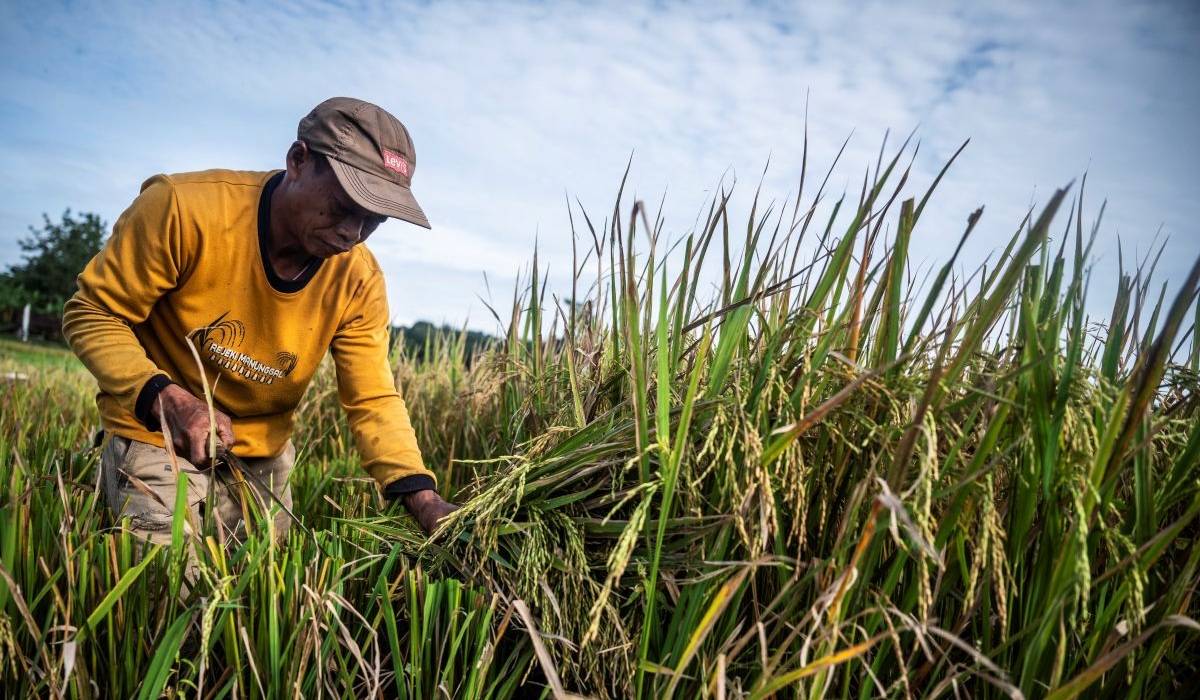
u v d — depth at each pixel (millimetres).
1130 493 1636
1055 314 1431
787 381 1563
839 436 1545
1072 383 1374
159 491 2246
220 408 2459
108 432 2332
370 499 2893
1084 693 1421
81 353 2098
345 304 2459
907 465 1277
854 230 1495
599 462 1730
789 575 1546
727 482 1493
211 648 1634
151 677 1463
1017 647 1461
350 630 1771
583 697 1479
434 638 1723
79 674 1488
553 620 1688
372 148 2139
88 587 1642
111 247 2168
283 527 2648
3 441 2480
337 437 4297
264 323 2346
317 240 2188
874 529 1366
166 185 2162
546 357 2705
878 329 1591
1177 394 1676
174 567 1622
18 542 1641
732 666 1575
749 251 1688
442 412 4250
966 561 1517
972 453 1625
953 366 1372
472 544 1856
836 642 1420
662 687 1538
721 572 1442
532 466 1814
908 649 1532
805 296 1684
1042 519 1436
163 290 2207
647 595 1483
